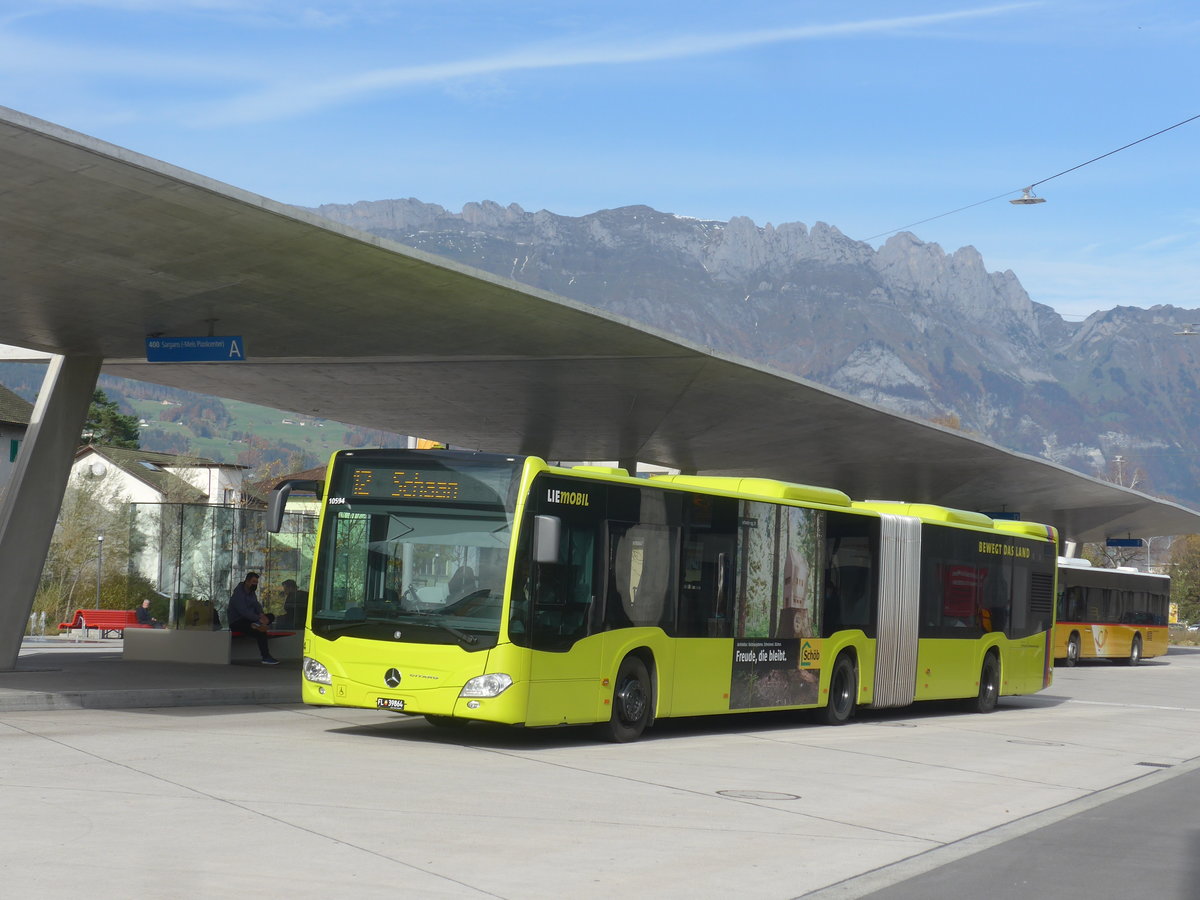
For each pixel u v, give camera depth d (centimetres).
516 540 1390
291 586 2673
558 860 848
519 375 2511
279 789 1048
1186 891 864
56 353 2102
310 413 3064
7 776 1059
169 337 1975
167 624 2483
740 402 2825
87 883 712
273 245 1558
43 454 2089
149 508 2623
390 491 1448
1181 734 2123
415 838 884
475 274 1750
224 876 743
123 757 1194
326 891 722
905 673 2128
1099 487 4581
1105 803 1295
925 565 2202
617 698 1536
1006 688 2472
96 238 1501
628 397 2752
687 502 1644
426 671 1388
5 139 1228
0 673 1998
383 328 2012
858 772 1413
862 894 812
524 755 1380
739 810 1102
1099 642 4897
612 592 1510
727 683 1698
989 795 1309
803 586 1870
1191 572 10950
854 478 4250
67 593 5619
